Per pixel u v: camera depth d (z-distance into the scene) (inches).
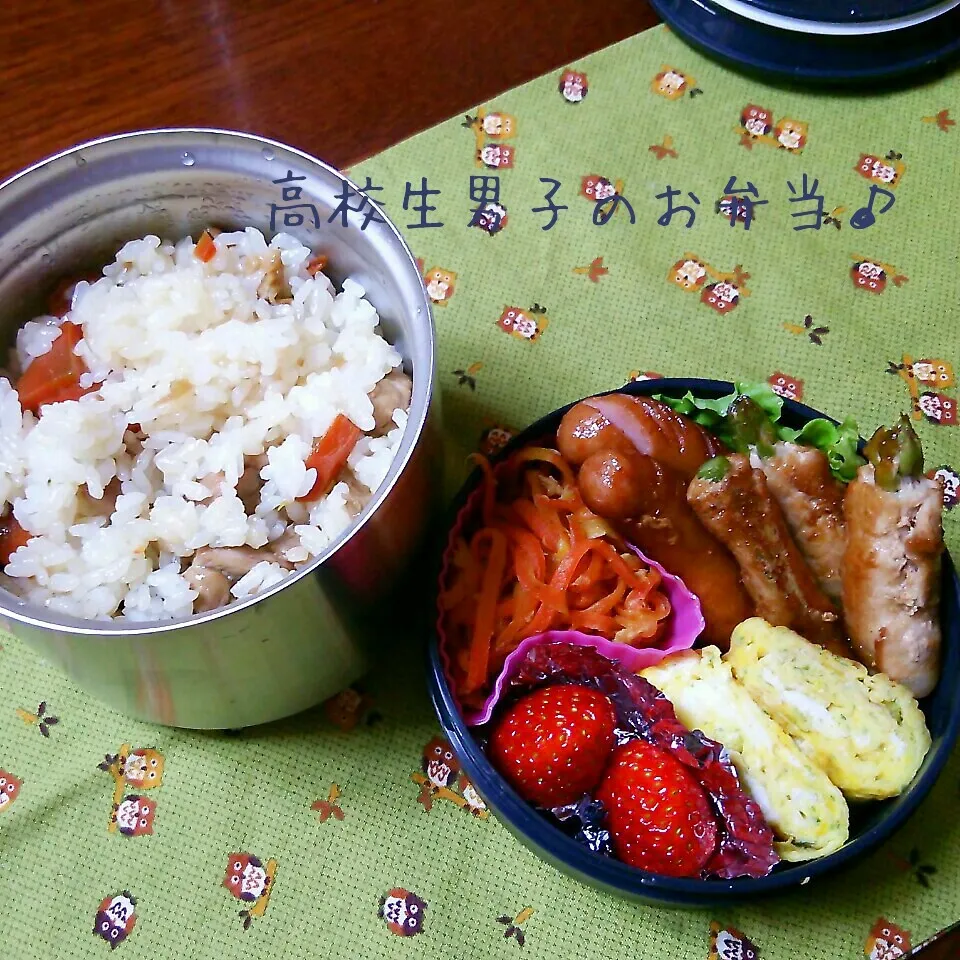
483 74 16.2
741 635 12.2
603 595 12.7
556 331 14.8
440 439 12.0
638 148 15.9
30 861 12.3
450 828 12.4
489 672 12.4
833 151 16.0
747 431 12.5
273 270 12.7
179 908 12.1
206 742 12.8
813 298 15.0
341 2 16.3
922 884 12.1
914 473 11.7
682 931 12.0
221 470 12.1
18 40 15.9
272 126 15.6
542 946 11.9
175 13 16.1
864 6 15.9
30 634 10.5
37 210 12.1
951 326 14.9
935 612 12.0
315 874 12.2
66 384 12.4
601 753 11.7
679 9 16.5
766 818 11.5
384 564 11.5
